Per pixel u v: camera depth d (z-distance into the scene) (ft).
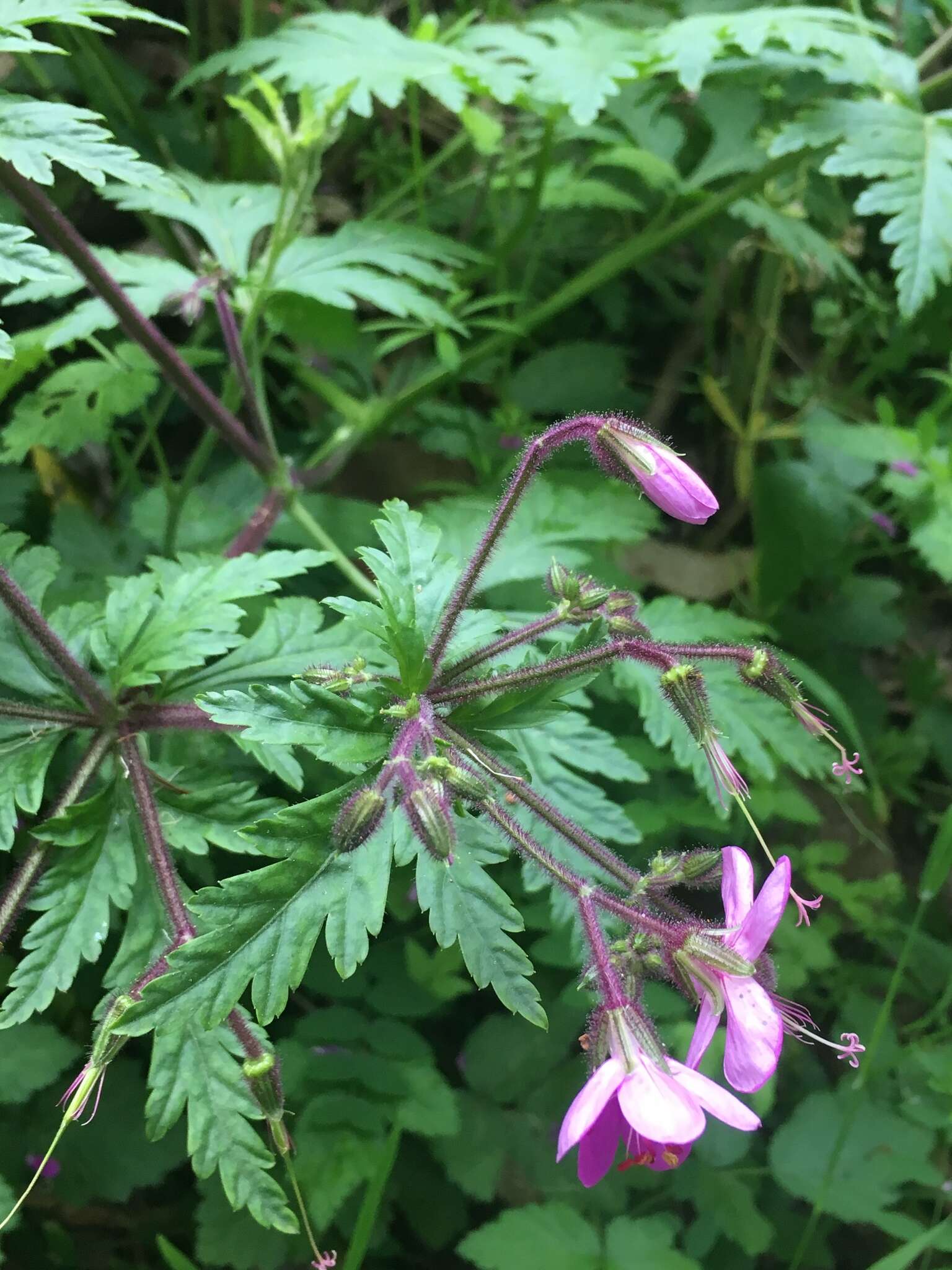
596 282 1.27
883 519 1.39
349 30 1.03
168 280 0.96
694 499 0.63
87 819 0.66
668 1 1.32
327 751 0.58
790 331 1.65
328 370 1.32
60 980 0.62
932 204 0.95
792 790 1.14
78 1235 0.93
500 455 1.29
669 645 0.64
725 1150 0.94
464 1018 1.07
